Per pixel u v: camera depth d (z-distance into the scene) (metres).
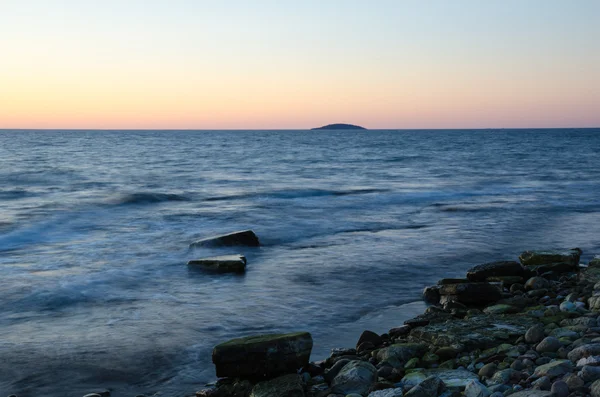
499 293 9.96
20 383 6.88
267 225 19.42
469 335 7.30
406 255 14.53
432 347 7.12
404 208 24.02
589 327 7.07
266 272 12.66
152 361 7.57
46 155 66.38
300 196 28.52
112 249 15.20
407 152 83.12
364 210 23.39
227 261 12.80
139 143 118.00
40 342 8.23
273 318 9.39
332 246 15.84
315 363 7.00
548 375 5.21
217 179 38.50
